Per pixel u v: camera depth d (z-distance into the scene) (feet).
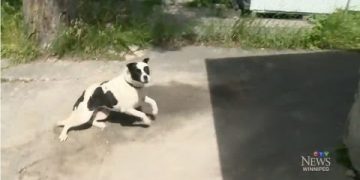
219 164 10.59
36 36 15.12
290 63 14.82
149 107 12.44
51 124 12.03
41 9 14.73
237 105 12.71
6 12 16.85
